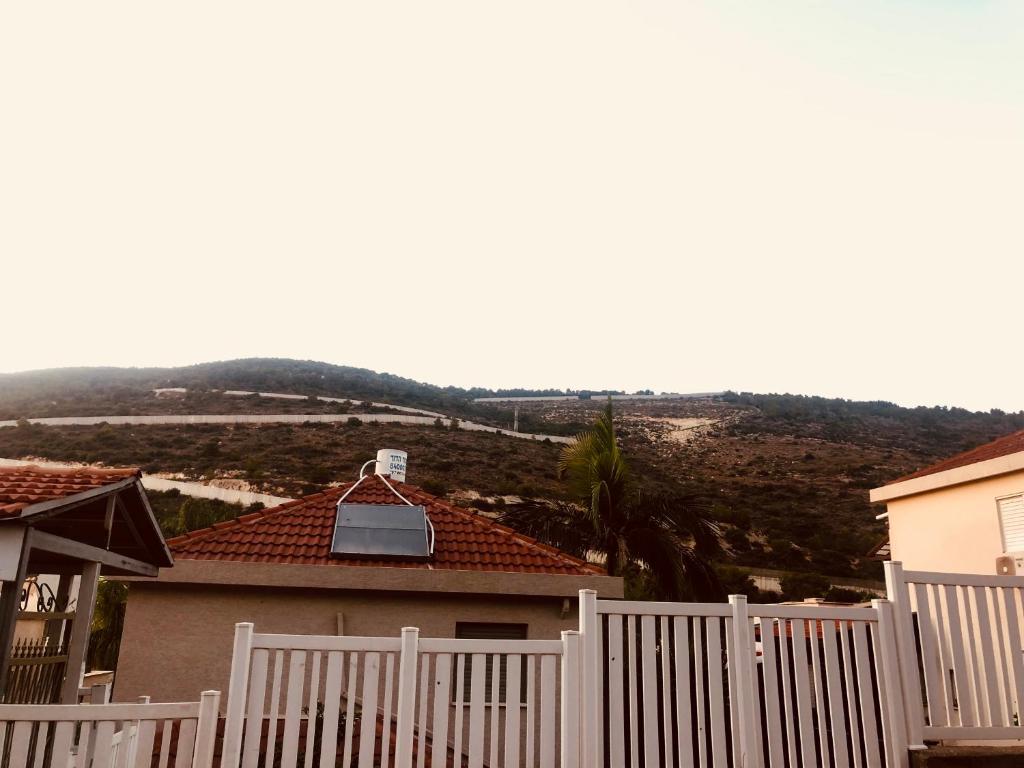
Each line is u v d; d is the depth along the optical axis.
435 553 14.76
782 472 81.69
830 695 7.68
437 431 92.50
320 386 120.50
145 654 13.05
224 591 13.46
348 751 6.66
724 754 7.32
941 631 8.12
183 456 74.75
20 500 8.30
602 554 19.03
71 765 7.76
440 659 7.04
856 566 50.28
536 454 85.25
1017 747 7.80
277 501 62.84
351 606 13.55
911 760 7.56
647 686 7.37
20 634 10.63
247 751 6.56
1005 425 104.06
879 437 100.12
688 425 114.88
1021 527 12.93
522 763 12.61
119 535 11.44
